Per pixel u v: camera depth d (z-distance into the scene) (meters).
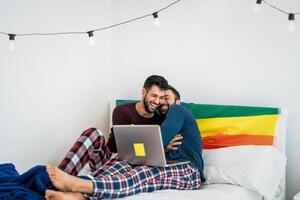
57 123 2.91
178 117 2.20
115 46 3.28
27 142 2.70
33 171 1.84
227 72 2.73
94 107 3.21
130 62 3.21
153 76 2.52
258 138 2.37
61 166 2.00
